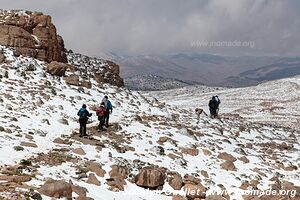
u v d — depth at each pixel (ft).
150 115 122.01
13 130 71.82
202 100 320.70
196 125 118.62
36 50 140.15
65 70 136.36
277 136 137.69
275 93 319.47
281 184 70.44
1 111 83.71
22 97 99.35
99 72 159.12
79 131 85.25
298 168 87.66
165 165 70.59
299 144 122.72
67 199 43.01
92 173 56.80
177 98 362.53
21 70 121.90
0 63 122.42
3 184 42.75
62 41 163.73
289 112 248.93
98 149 71.31
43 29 145.79
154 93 433.07
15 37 136.67
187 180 63.16
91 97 123.75
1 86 104.06
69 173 54.65
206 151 86.33
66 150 66.13
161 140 87.81
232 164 78.28
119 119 106.52
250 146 105.09
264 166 84.79
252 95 321.93
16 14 142.82
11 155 57.31
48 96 105.60
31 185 44.68
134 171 62.49
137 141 85.05
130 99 140.36
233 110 260.21
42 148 65.21
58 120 89.40
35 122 82.99
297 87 330.34
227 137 111.04
